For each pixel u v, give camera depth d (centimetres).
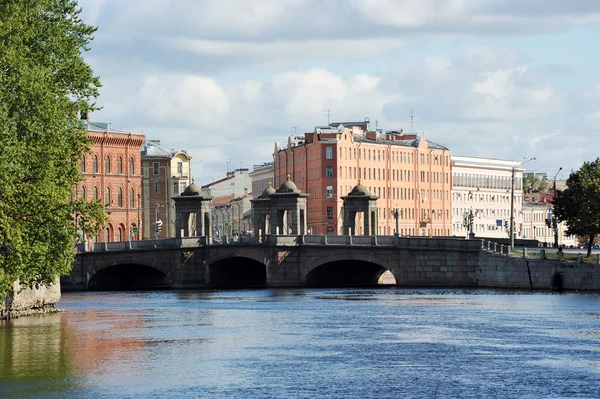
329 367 9194
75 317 13475
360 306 14850
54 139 11444
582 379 8631
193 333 11556
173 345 10544
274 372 8950
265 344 10606
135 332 11644
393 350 10144
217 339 11012
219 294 18700
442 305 14725
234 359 9625
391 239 19550
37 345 10488
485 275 18362
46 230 11494
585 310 13662
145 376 8762
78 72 12512
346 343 10650
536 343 10544
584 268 17125
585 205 19125
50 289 14275
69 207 11656
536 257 18038
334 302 15775
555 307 14112
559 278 17375
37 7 12238
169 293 19450
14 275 11194
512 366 9212
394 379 8650
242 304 15750
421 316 13175
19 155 10819
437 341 10744
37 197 11188
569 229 19588
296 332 11594
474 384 8456
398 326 12088
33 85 11006
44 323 12550
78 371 8988
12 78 10944
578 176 19862
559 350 10069
